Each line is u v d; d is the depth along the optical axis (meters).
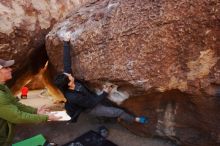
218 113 4.15
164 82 4.12
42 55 6.36
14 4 5.34
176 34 3.97
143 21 4.08
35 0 5.73
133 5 4.20
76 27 4.63
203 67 3.98
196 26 3.87
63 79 4.33
